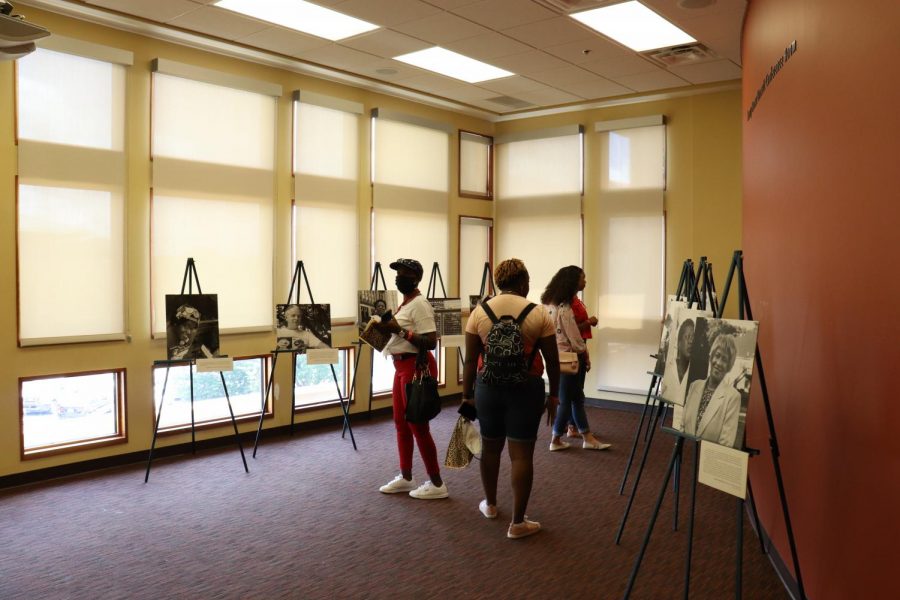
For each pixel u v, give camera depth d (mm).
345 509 4656
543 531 4273
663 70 7094
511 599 3391
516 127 9320
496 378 3881
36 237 5215
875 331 2256
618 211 8453
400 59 6750
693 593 3445
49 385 5371
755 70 4633
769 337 3930
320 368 7285
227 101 6414
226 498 4883
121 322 5695
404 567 3748
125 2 5219
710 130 7844
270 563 3791
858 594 2400
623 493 5012
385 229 7934
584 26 5766
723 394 2713
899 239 2068
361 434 6895
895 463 2104
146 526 4332
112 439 5660
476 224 9195
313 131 7141
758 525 3980
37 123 5199
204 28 5812
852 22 2451
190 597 3389
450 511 4621
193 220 6168
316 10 5430
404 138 8180
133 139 5754
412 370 4773
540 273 9102
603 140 8586
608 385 8531
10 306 5078
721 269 7773
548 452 6168
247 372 6668
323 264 7250
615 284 8492
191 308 5492
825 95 2775
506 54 6559
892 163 2111
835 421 2650
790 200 3396
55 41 5184
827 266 2756
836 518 2635
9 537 4141
